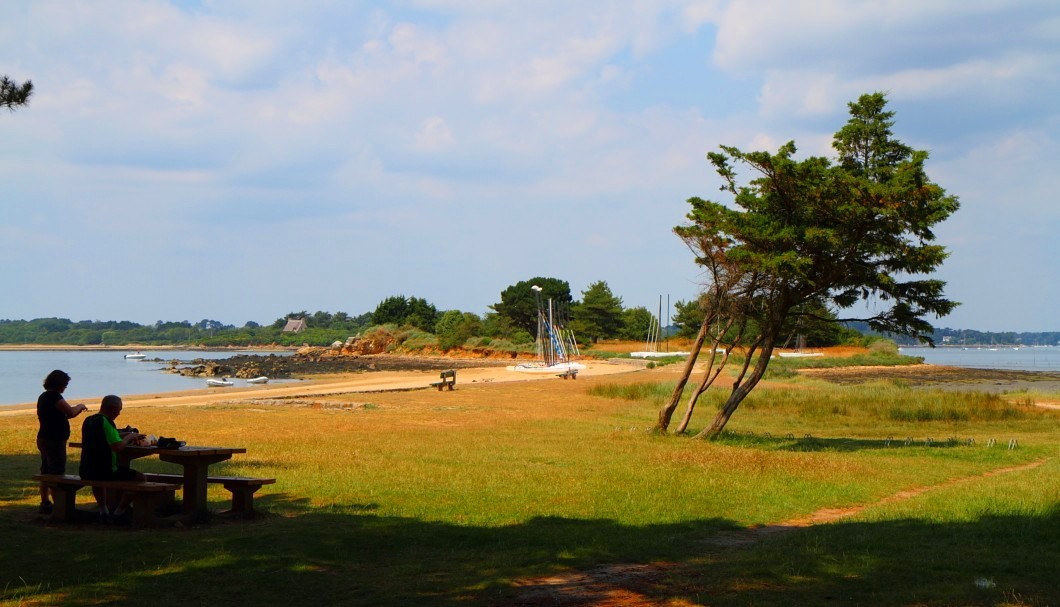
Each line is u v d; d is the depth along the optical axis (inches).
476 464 691.4
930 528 455.5
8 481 555.2
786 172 906.1
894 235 927.7
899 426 1321.4
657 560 381.7
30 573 330.3
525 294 5467.5
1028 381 3157.0
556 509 503.2
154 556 358.6
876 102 967.6
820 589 320.5
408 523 444.5
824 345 5132.9
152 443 439.8
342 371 3671.3
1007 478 689.6
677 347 5147.6
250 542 387.5
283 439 848.9
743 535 459.5
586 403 1610.5
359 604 297.6
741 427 1244.5
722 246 971.9
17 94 458.3
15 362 5388.8
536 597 312.0
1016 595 307.4
